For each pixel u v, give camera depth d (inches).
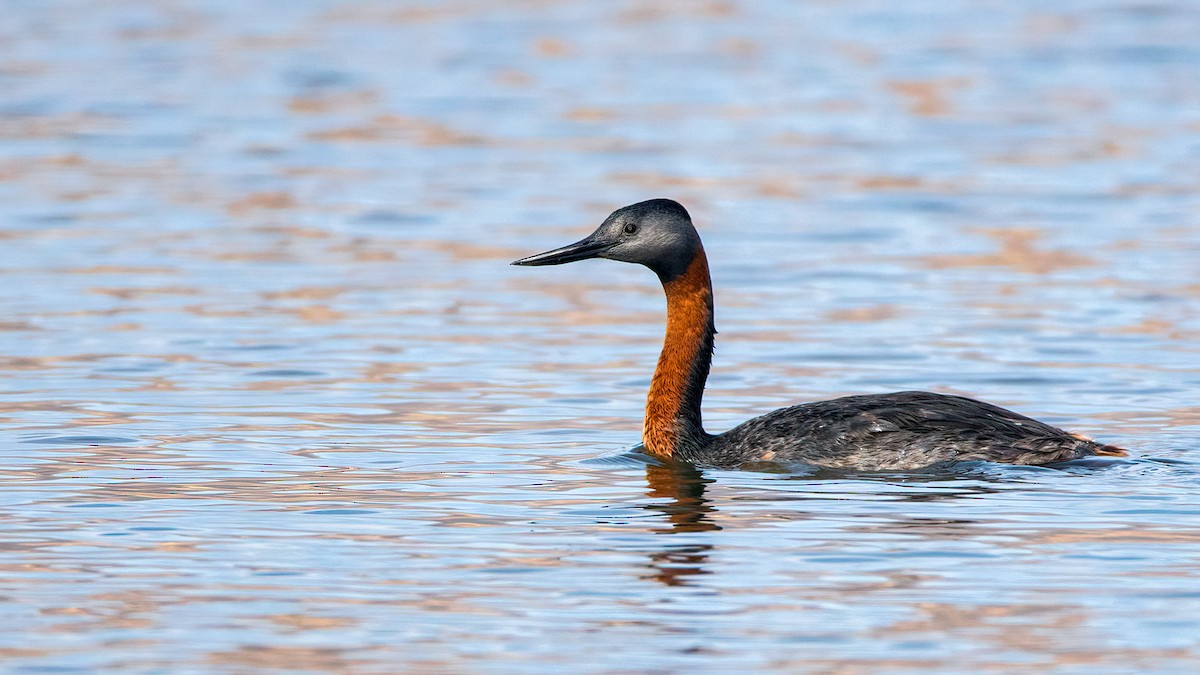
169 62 1491.1
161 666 354.6
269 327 721.6
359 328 724.0
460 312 759.1
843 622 378.3
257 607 388.8
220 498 478.9
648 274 864.9
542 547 433.4
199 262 848.9
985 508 464.1
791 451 524.4
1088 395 613.6
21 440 544.7
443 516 462.9
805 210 977.5
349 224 943.0
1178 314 739.4
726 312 759.1
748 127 1234.6
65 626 376.2
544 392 623.5
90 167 1091.3
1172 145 1149.1
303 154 1144.2
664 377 546.0
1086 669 351.9
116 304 759.1
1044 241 893.2
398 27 1685.5
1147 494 476.4
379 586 402.9
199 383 628.7
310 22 1711.4
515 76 1438.2
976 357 674.2
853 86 1386.6
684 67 1476.4
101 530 446.3
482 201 1002.7
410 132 1223.5
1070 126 1222.9
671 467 524.4
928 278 817.5
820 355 682.2
